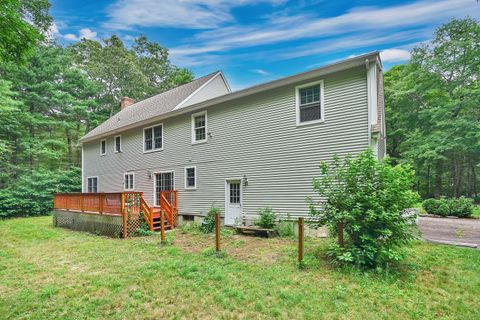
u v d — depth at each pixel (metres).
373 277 4.33
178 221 10.91
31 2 20.78
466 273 4.50
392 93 21.31
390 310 3.35
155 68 30.83
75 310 3.49
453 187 21.16
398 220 4.63
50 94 19.78
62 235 9.04
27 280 4.59
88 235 9.00
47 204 16.56
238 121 9.52
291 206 8.00
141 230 8.77
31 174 17.62
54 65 19.92
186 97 12.93
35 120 18.67
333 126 7.34
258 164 8.86
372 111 6.71
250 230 7.97
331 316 3.21
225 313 3.34
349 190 5.00
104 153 15.83
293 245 6.53
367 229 4.74
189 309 3.45
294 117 8.10
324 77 7.55
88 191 17.09
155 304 3.61
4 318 3.33
